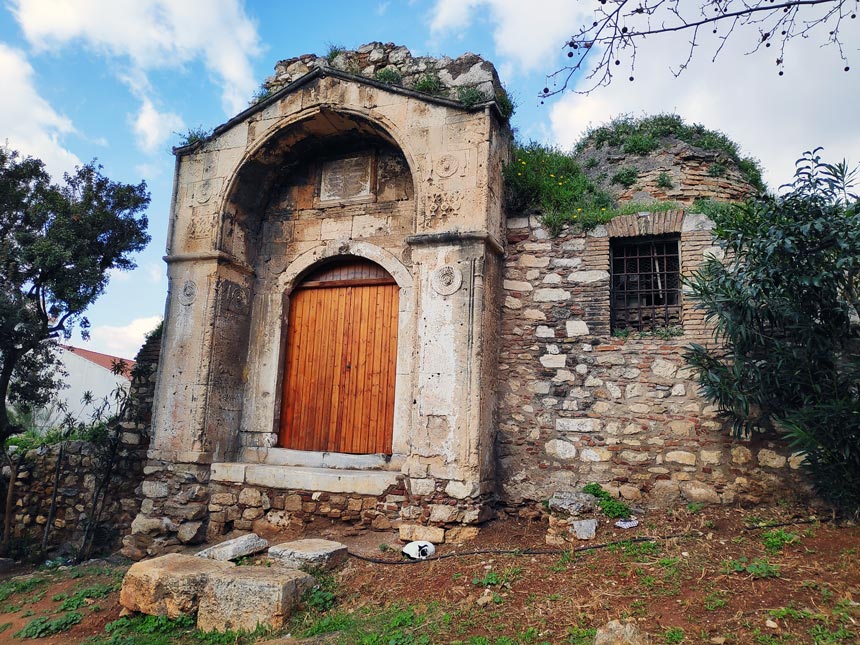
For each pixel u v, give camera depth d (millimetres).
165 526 8727
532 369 8297
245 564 7055
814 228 5969
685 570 5449
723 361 7438
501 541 7051
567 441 7980
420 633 4984
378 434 8961
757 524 6422
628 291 8312
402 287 9031
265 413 9516
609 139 9758
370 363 9242
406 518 7520
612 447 7789
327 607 5801
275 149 9648
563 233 8562
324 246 9695
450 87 8672
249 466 8789
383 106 8836
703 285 6922
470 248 7949
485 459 7715
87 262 10398
